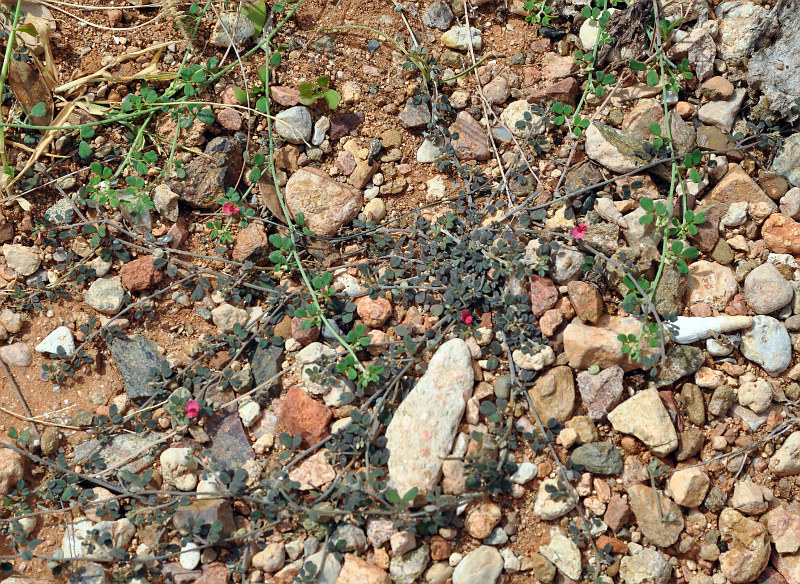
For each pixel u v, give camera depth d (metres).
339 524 0.53
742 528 0.54
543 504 0.54
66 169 0.58
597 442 0.55
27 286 0.57
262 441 0.55
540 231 0.57
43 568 0.53
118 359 0.56
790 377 0.56
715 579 0.55
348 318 0.56
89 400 0.56
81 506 0.54
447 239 0.57
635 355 0.54
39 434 0.55
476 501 0.54
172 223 0.58
